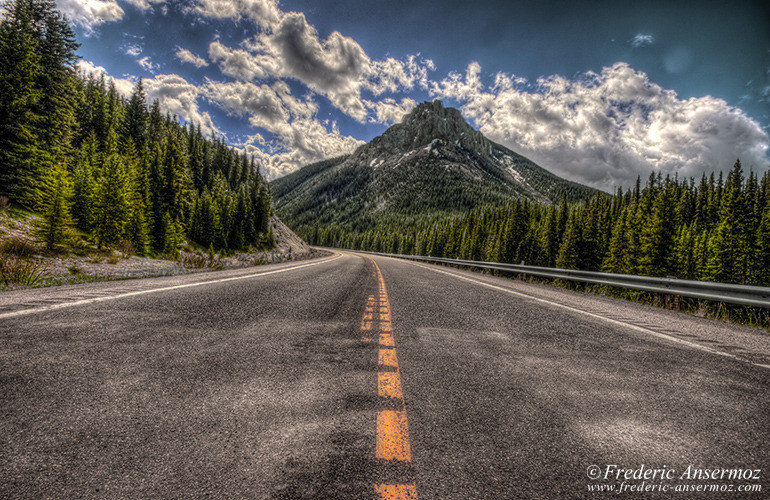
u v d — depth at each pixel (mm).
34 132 22234
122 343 2508
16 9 24266
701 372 2508
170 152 37375
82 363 2051
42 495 985
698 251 44062
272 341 2781
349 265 16656
